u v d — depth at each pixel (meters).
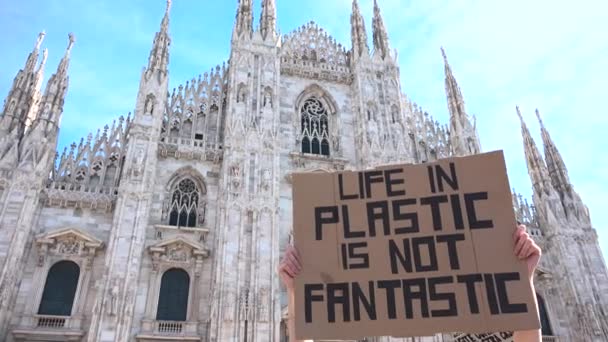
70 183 35.66
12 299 30.62
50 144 36.00
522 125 48.97
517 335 7.34
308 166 42.31
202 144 40.53
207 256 35.59
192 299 34.06
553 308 40.59
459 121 47.94
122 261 32.50
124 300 31.30
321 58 50.09
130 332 31.38
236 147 39.09
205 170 39.38
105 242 34.16
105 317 30.47
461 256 7.91
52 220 34.09
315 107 47.12
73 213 34.75
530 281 7.45
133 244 33.19
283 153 42.34
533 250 7.46
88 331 31.00
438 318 7.55
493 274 7.65
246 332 32.03
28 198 33.16
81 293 32.31
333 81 48.25
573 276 40.75
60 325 31.05
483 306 7.47
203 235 36.53
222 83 44.59
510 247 7.80
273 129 41.22
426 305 7.67
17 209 32.53
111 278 31.72
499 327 7.28
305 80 47.31
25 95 37.31
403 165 8.94
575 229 43.16
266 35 46.47
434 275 7.86
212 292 33.34
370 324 7.67
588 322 38.69
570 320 39.91
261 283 33.97
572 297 40.09
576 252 42.00
